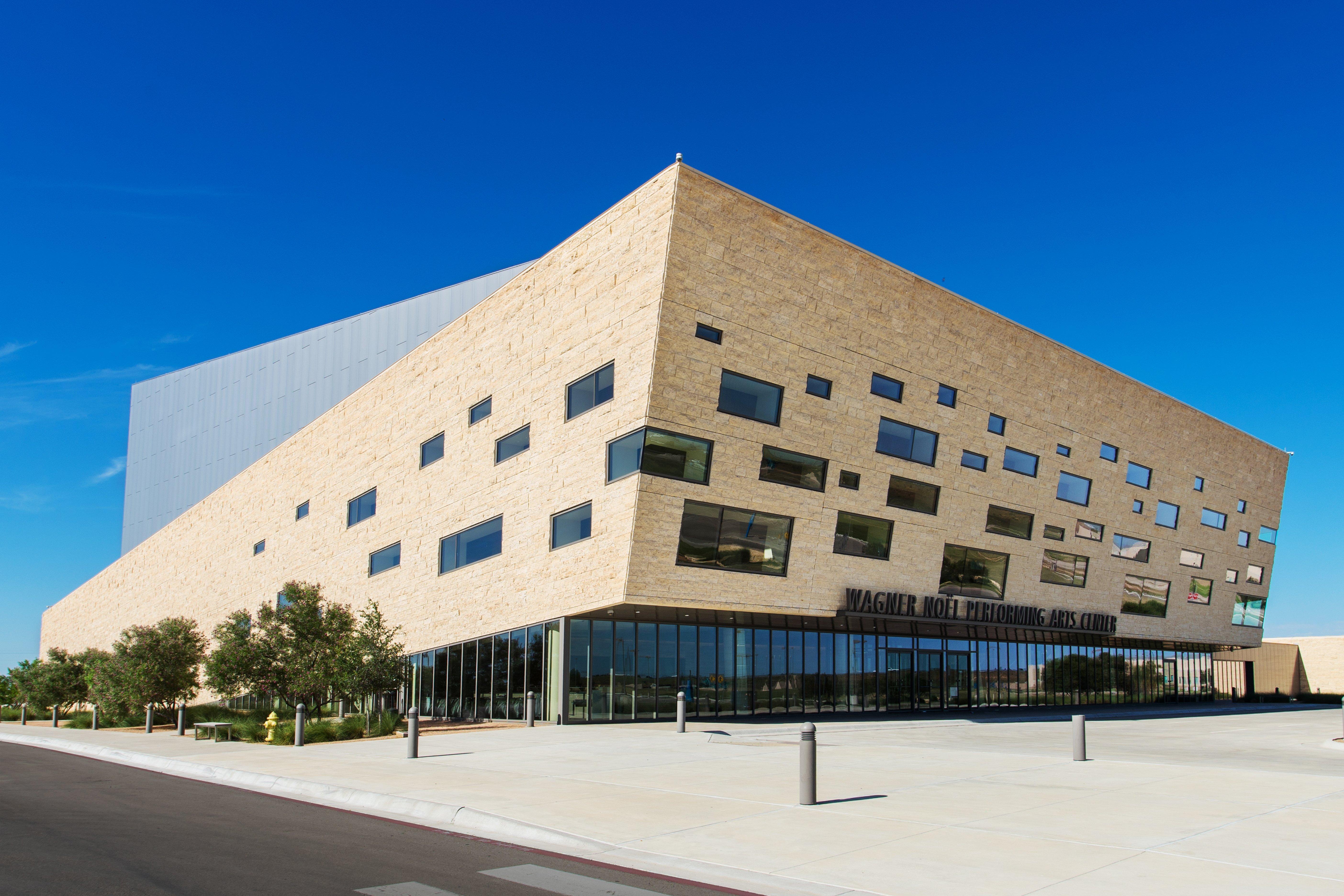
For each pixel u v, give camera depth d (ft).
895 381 110.01
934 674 130.93
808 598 102.17
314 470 161.27
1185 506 160.56
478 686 112.16
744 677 110.42
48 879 27.66
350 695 98.58
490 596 111.14
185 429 246.47
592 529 93.71
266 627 105.19
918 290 109.70
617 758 60.75
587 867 29.89
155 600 231.91
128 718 133.80
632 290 91.66
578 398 98.48
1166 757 63.26
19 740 111.55
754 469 96.07
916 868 28.73
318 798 48.19
